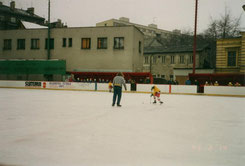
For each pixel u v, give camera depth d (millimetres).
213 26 43500
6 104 12156
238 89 23406
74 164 3576
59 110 9961
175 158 3910
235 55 32500
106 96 19125
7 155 3959
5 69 34281
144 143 4812
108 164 3596
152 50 52062
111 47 32125
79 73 31875
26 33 35938
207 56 49719
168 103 14352
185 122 7453
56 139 5027
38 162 3645
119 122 7250
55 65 32219
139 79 30141
